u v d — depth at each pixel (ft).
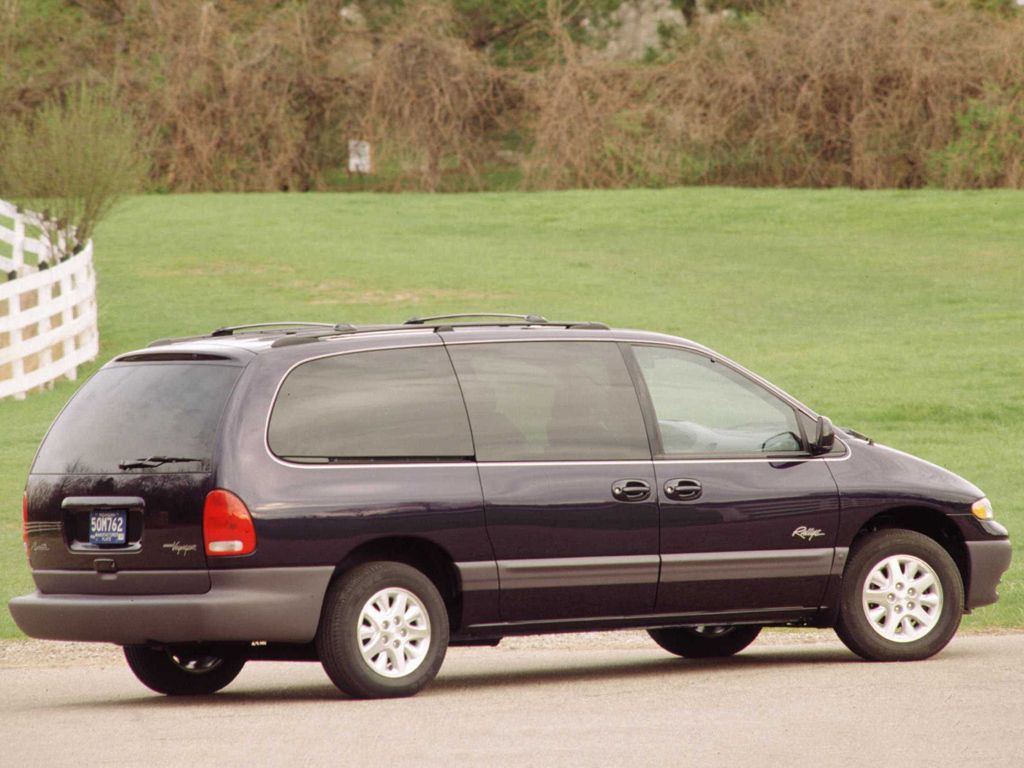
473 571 90.58
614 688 91.71
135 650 96.73
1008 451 204.03
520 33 605.31
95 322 302.04
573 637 123.85
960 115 534.37
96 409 91.86
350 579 88.07
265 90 556.10
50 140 309.63
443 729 78.28
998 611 126.21
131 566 88.02
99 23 576.61
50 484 91.61
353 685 87.81
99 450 90.38
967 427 222.07
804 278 392.47
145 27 566.77
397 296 362.94
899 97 536.83
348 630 87.56
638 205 513.45
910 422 225.56
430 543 90.07
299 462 87.66
